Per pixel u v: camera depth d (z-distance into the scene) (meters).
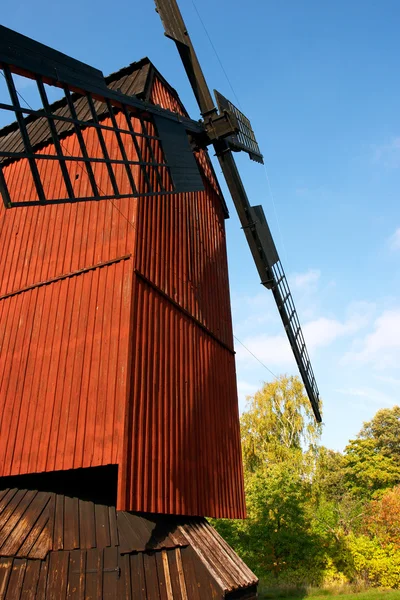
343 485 45.88
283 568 27.97
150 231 11.88
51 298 11.58
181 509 10.29
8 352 11.55
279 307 15.73
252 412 36.66
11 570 9.09
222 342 15.17
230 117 14.01
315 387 17.67
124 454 8.80
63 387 10.23
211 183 17.94
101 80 8.61
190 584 9.67
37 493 10.63
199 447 11.86
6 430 10.62
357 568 27.36
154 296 11.30
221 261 17.22
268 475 29.81
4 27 6.35
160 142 11.11
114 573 8.98
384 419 50.47
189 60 14.30
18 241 13.27
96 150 13.03
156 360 10.69
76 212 12.44
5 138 16.36
